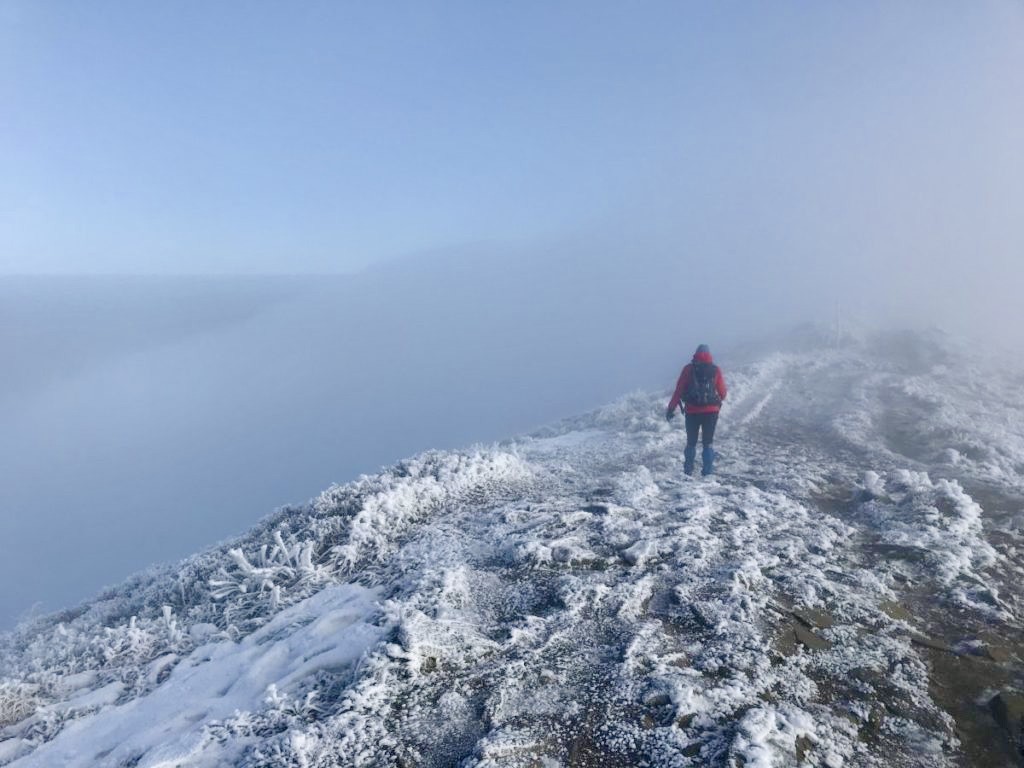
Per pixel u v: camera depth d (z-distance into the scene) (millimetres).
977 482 8500
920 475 8297
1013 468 9266
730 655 4258
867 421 12570
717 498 7910
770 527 6910
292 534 7398
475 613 5168
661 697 3791
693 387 9172
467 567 6012
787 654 4316
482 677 4180
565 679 4113
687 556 5969
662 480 9188
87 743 4246
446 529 7355
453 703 3906
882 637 4551
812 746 3371
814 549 6297
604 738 3488
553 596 5363
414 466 9352
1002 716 3605
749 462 10188
